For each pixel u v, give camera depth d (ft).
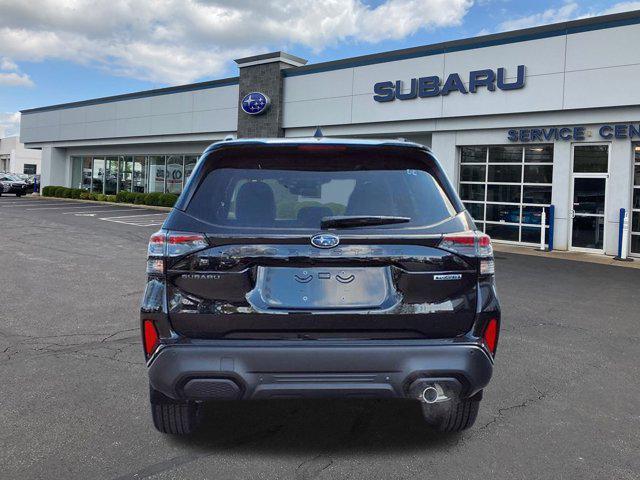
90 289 28.09
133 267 34.88
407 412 13.35
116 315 22.88
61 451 11.11
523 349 19.01
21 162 211.61
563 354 18.49
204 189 10.39
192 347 9.57
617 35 46.60
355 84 64.28
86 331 20.42
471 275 10.09
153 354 9.77
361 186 10.57
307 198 10.39
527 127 52.60
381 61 61.82
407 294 9.86
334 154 10.84
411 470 10.50
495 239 56.08
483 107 54.34
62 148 118.11
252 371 9.50
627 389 15.24
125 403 13.62
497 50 53.26
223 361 9.50
